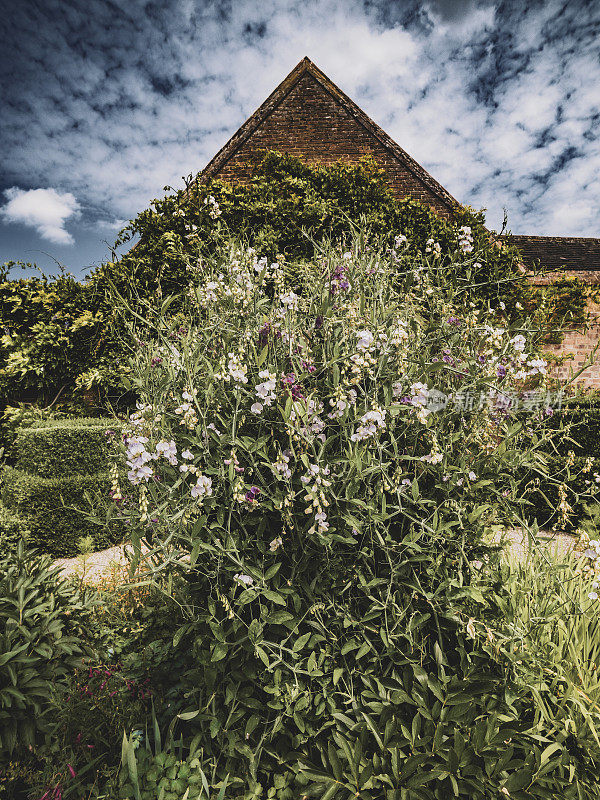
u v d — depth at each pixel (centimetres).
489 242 357
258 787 167
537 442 215
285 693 173
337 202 655
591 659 207
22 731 173
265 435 184
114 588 308
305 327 213
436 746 154
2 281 717
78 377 693
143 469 169
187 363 194
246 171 825
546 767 156
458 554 190
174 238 591
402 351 190
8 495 515
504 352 213
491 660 177
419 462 190
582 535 198
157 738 173
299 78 861
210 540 176
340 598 187
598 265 938
